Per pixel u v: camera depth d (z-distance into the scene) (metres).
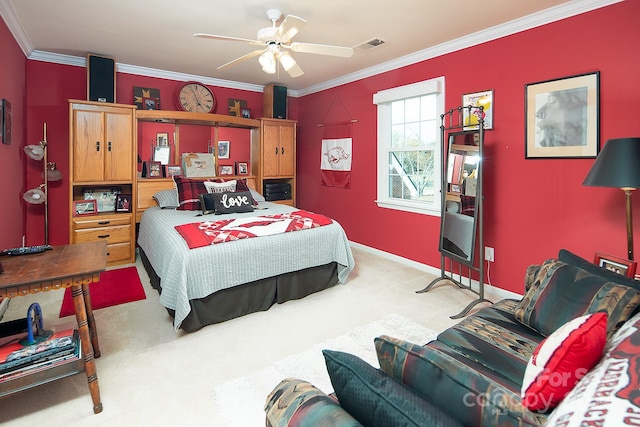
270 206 4.46
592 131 2.67
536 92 2.98
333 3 2.78
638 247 2.50
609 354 0.92
